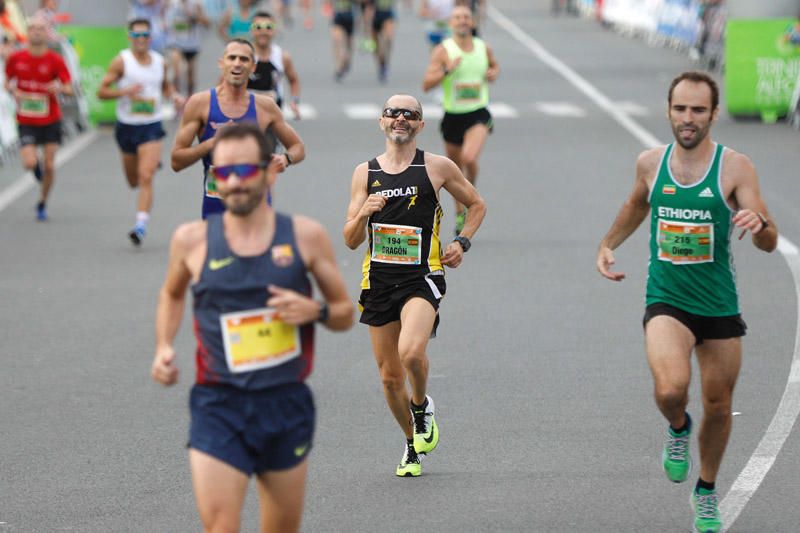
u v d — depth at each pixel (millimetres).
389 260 26141
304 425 18656
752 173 22297
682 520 23594
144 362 34656
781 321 37719
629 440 27953
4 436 28750
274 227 18328
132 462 27016
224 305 18250
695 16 119812
